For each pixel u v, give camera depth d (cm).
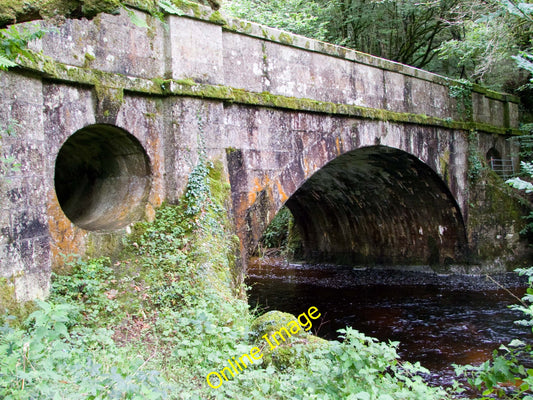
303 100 909
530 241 1534
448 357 813
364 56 1078
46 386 312
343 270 1728
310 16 1677
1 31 359
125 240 644
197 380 447
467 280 1430
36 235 522
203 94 722
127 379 339
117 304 577
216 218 705
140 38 679
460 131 1449
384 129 1133
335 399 386
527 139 1712
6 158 466
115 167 720
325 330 984
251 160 820
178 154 696
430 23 1953
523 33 1250
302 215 1859
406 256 1633
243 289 769
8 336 374
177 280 621
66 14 373
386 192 1538
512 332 932
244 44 827
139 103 677
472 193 1483
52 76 559
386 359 413
